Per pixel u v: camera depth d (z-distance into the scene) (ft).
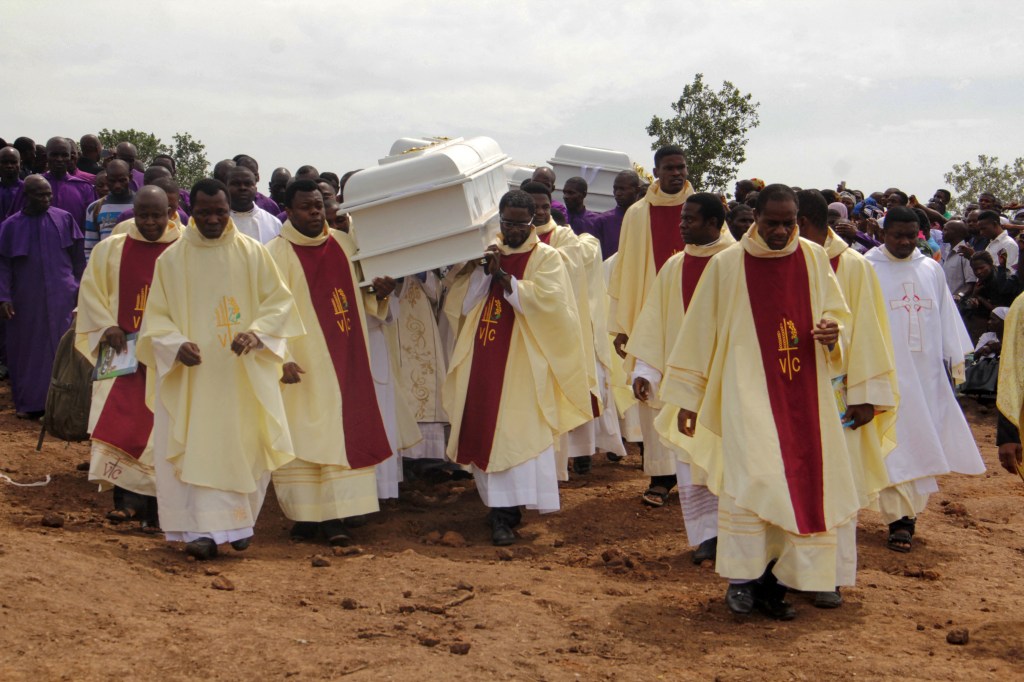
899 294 28.27
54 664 16.31
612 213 40.34
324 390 26.30
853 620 20.61
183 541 23.45
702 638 19.30
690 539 24.52
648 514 29.45
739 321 20.35
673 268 25.75
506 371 27.27
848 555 20.84
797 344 20.31
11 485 29.09
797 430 20.12
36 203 37.58
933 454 26.76
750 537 19.76
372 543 26.23
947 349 28.96
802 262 20.58
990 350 49.52
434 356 31.35
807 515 19.80
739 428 19.85
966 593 22.99
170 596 20.07
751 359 20.24
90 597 19.07
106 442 25.71
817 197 23.57
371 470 26.71
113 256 26.76
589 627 19.66
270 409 23.52
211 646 17.52
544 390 27.04
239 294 23.68
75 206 42.70
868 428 22.65
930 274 28.66
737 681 17.11
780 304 20.30
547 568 24.13
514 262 27.71
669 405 22.33
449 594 21.16
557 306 27.07
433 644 18.26
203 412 23.18
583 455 31.81
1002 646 19.13
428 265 27.07
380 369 28.45
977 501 32.37
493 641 18.49
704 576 23.71
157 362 23.13
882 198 57.67
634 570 23.80
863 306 21.74
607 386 33.58
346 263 27.37
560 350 27.27
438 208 26.89
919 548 26.91
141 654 17.04
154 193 26.71
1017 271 50.85
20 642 16.90
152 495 26.37
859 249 41.04
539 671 17.22
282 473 26.16
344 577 22.29
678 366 20.80
